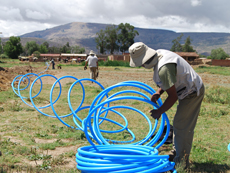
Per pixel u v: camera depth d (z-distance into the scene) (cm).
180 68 312
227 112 765
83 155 310
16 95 992
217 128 607
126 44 12175
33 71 2539
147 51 306
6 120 625
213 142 506
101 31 12062
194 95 332
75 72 2605
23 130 548
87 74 2298
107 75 2319
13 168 353
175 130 356
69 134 532
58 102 921
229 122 662
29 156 402
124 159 287
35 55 10056
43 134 524
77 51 17600
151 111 332
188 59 7369
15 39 10775
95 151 324
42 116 694
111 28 12075
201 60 7150
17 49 10794
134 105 889
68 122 644
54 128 577
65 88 1281
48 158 402
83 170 280
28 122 617
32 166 363
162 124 390
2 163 361
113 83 1560
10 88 1203
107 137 532
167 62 302
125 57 6638
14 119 637
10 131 537
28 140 479
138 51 304
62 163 385
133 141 507
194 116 347
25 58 8494
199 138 524
